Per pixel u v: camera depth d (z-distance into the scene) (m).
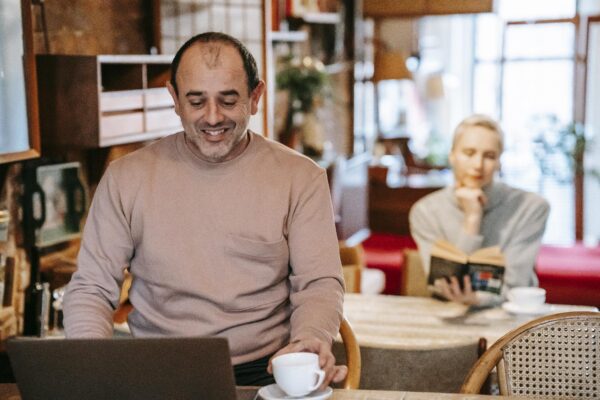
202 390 1.58
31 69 2.99
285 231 2.21
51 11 3.33
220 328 2.17
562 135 8.73
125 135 3.32
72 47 3.49
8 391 1.95
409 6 7.65
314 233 2.19
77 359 1.58
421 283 3.65
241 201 2.18
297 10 6.23
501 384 2.12
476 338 2.45
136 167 2.22
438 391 2.44
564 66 9.50
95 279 2.19
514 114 9.83
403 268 3.70
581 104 8.92
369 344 2.44
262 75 4.73
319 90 6.30
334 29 7.55
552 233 8.65
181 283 2.17
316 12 6.65
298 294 2.15
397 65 8.78
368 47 8.72
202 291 2.16
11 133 2.91
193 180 2.19
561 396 2.13
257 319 2.20
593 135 9.39
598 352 2.12
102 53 3.71
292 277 2.20
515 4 9.40
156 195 2.19
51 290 3.38
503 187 3.45
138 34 4.00
